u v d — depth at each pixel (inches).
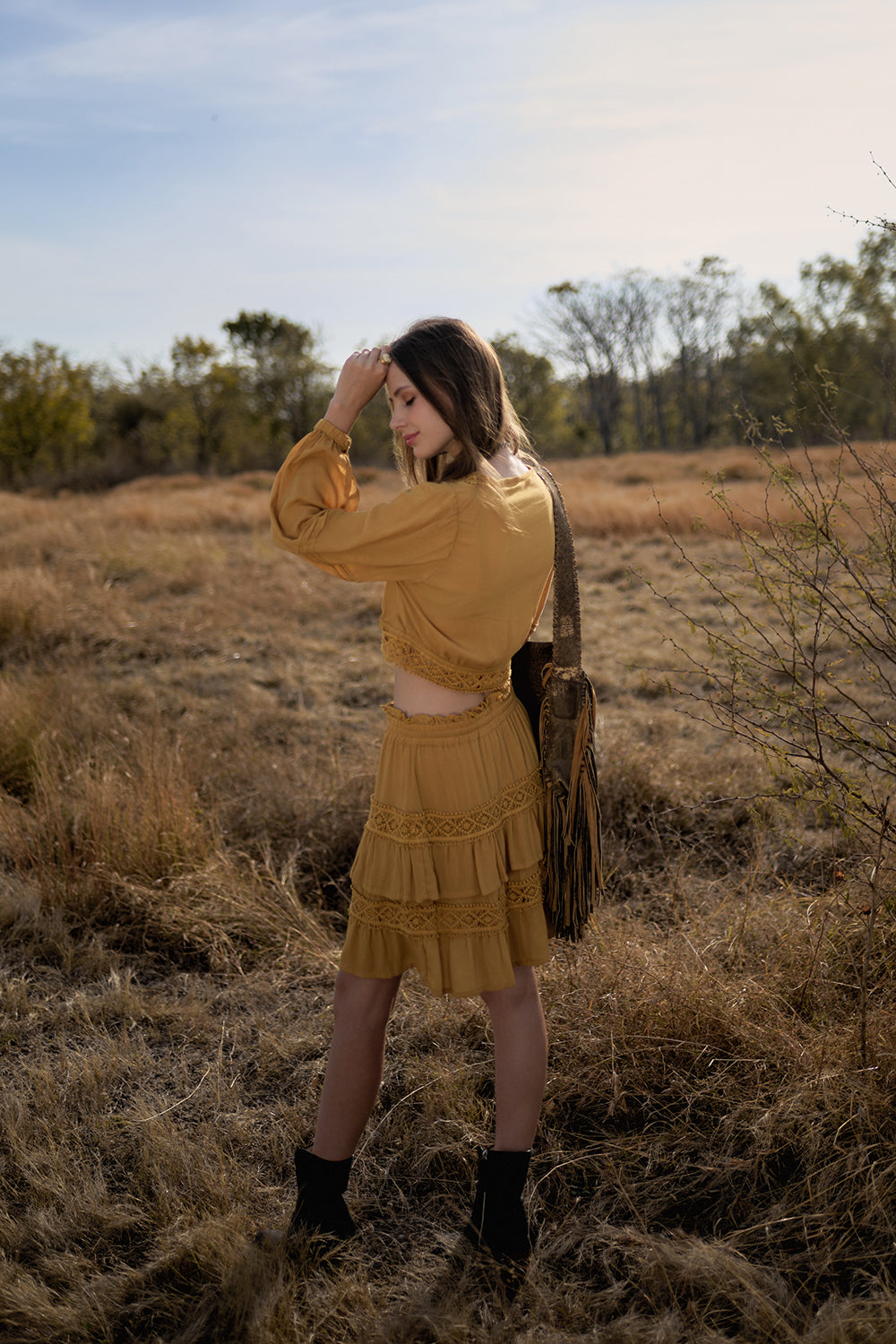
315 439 60.5
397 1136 78.3
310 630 285.4
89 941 111.7
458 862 62.1
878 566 86.2
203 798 144.9
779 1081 77.7
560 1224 69.2
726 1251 63.9
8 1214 70.2
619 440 2561.5
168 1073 87.7
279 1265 63.7
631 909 111.4
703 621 256.5
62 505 713.6
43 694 187.5
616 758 145.4
